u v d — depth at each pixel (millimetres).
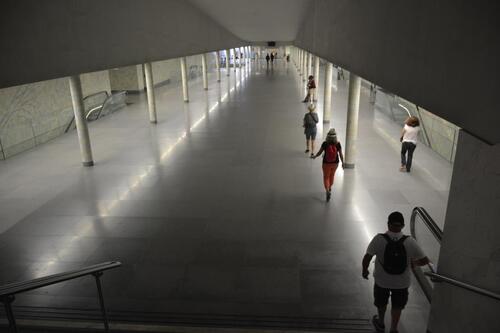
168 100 21188
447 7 1606
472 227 2541
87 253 5926
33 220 7051
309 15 8398
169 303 4719
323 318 4387
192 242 6137
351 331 4145
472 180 2516
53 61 2910
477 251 2488
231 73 37031
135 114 17469
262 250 5852
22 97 12070
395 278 3789
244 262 5555
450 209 2830
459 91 1500
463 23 1465
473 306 2611
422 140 11789
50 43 2863
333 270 5309
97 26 3725
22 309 4625
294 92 23078
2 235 6527
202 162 10141
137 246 6074
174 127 14414
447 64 1609
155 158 10648
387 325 4211
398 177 8664
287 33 15023
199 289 4980
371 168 9266
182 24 7121
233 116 16125
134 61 4793
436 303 3248
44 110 13211
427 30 1835
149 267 5500
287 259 5598
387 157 10125
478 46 1350
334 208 7172
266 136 12617
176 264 5559
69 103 14852
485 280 2408
